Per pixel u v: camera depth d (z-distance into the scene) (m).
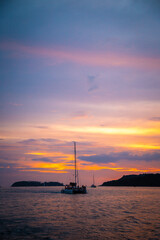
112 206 56.53
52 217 39.16
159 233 27.69
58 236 26.38
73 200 75.06
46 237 25.95
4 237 25.95
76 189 104.56
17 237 25.95
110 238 25.56
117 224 32.91
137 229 29.75
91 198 84.81
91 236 26.39
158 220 36.16
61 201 71.44
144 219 37.06
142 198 86.50
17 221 35.38
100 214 42.56
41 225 32.31
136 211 46.84
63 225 32.28
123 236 26.39
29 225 32.31
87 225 32.25
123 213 43.88
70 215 41.41
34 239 25.08
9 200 76.94
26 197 92.56
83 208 52.06
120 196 98.31
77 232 28.20
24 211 47.16
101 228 30.38
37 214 42.75
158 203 65.25
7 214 42.88
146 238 25.59
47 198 85.25
